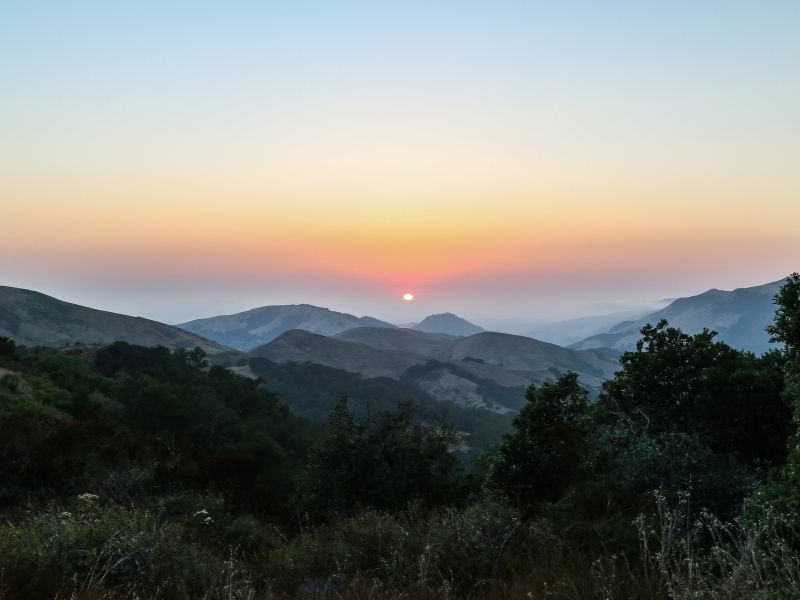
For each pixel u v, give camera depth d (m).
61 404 32.16
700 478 8.88
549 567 5.47
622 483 8.69
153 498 11.68
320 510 14.10
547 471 11.58
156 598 5.30
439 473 14.92
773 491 6.29
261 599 5.97
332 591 6.21
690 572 3.87
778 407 10.85
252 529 10.46
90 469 13.68
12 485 11.32
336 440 15.09
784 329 8.66
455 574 5.92
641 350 12.99
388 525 8.08
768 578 3.83
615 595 4.40
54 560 5.80
